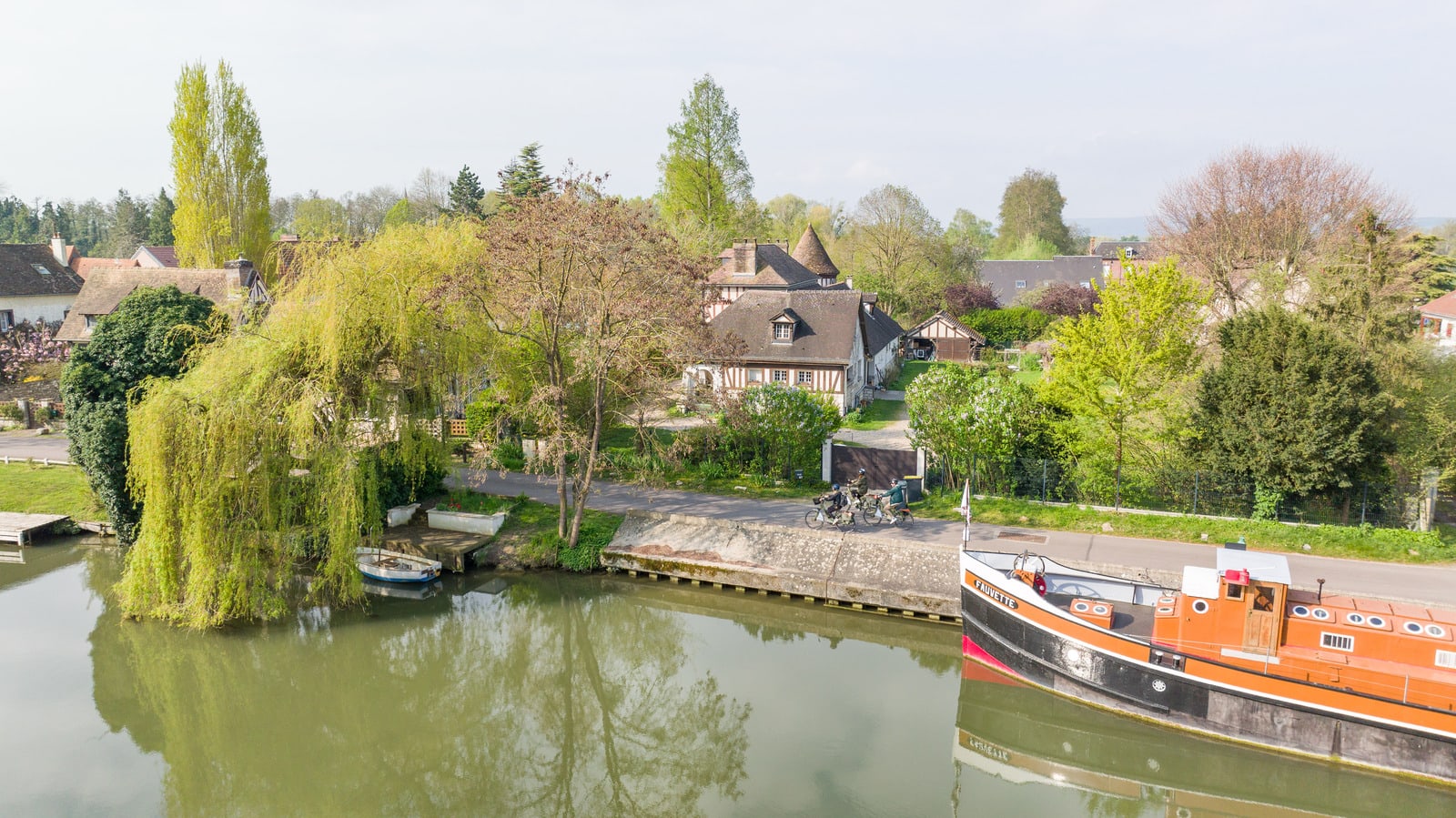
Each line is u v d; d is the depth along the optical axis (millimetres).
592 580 28000
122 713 21531
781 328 47438
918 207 79250
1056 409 30000
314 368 26156
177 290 32281
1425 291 31828
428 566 27406
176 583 23969
